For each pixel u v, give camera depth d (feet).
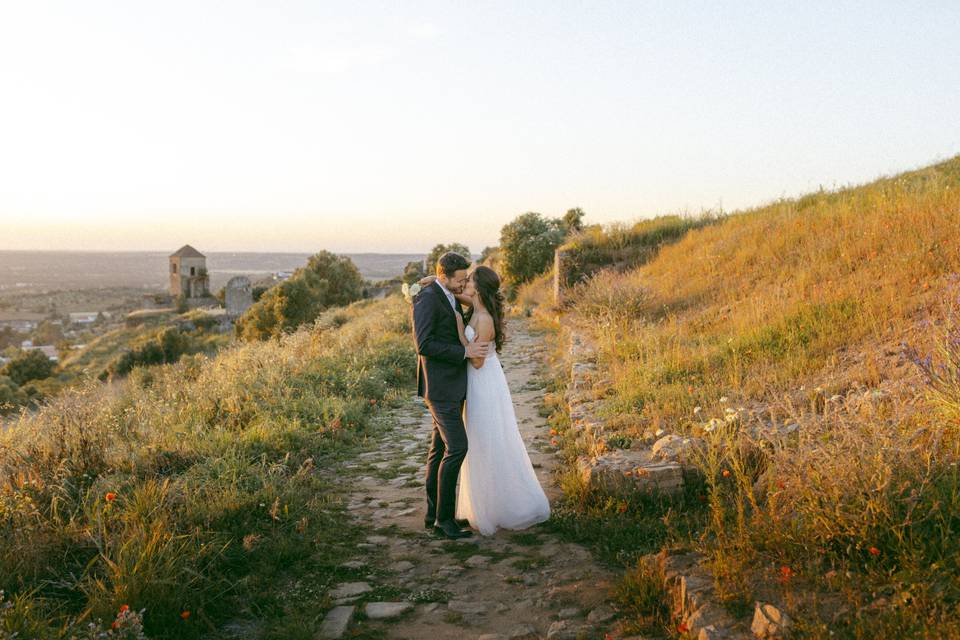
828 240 35.65
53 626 9.71
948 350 14.74
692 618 8.54
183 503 14.67
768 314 27.37
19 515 12.66
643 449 16.62
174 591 10.60
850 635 7.36
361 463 21.31
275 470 18.17
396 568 12.75
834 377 18.33
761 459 14.19
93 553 12.03
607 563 12.33
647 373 23.26
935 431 10.87
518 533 14.51
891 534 8.98
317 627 10.32
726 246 46.37
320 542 13.98
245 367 35.22
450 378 14.51
